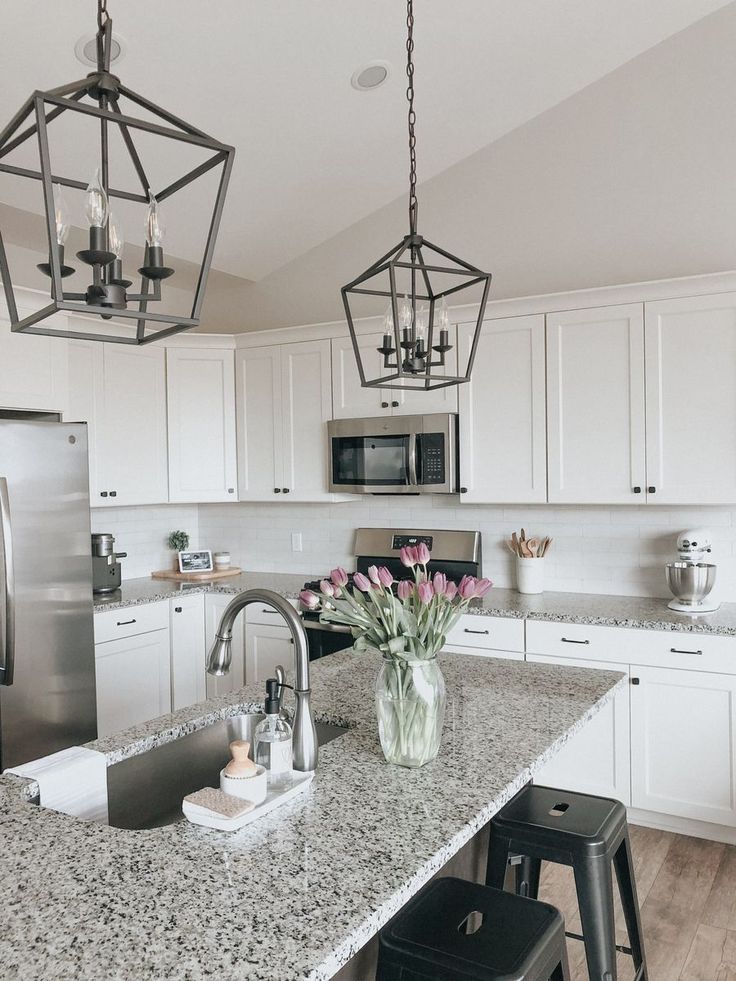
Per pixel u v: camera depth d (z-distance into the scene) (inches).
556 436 143.9
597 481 140.7
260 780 57.8
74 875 47.8
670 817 128.4
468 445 153.0
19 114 41.7
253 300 186.1
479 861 82.7
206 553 189.2
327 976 39.1
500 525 162.9
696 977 91.0
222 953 39.8
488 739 71.7
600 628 130.3
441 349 71.7
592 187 148.3
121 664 154.9
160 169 128.5
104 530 178.9
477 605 142.9
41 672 121.7
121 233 45.4
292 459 174.4
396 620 65.1
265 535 193.0
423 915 59.6
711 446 131.0
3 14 93.5
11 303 46.5
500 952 54.4
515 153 154.3
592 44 133.1
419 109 136.4
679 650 124.0
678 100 139.9
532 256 154.6
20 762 118.7
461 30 119.0
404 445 157.2
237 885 46.6
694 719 123.5
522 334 146.9
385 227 167.6
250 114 124.4
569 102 148.5
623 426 138.0
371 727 76.2
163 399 176.1
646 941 98.2
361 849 51.2
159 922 42.6
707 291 130.6
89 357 160.6
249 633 168.7
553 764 135.1
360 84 124.9
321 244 175.5
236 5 102.2
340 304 174.6
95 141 117.3
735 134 136.2
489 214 157.6
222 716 80.7
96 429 161.8
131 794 70.8
